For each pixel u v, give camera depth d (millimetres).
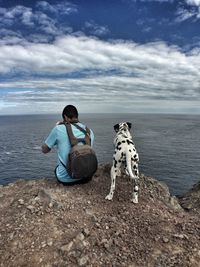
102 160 26000
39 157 33562
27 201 2068
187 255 1594
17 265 1515
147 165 24156
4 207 2045
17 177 22688
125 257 1574
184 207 2441
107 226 1825
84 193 2238
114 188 2180
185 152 34875
